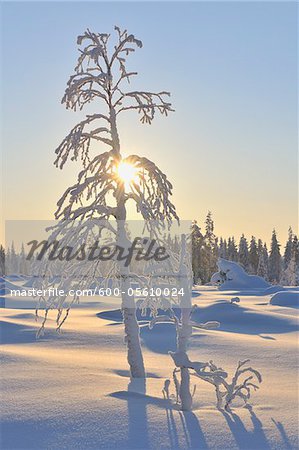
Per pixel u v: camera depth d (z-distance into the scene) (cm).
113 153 1214
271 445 706
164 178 1196
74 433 740
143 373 1205
